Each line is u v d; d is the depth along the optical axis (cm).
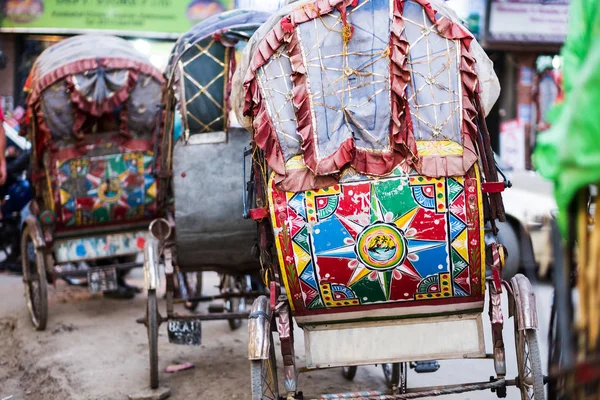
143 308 774
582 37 222
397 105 366
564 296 232
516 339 379
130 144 658
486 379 538
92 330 691
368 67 371
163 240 544
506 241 777
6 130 1019
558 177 219
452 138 365
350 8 379
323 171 359
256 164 412
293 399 366
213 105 526
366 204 362
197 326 538
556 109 228
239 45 557
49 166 653
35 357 636
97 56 639
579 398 221
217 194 521
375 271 369
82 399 534
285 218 367
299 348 625
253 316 373
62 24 1462
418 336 381
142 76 648
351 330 384
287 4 414
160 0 1467
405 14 381
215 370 576
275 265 399
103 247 680
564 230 226
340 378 548
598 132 206
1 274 1013
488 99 389
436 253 366
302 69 373
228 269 551
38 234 668
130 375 572
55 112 639
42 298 680
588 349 220
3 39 1479
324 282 372
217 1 1464
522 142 1445
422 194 361
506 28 1489
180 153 523
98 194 659
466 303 381
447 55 375
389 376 509
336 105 369
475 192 363
